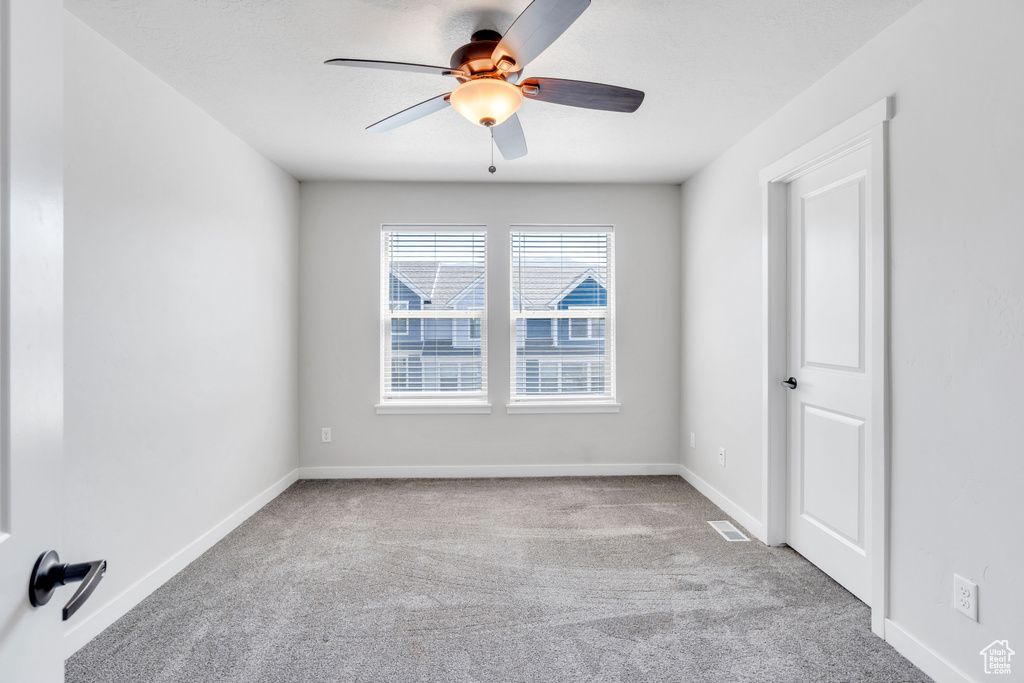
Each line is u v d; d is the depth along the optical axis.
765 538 2.71
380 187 3.91
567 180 3.88
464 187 3.94
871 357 1.96
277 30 1.93
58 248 0.66
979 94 1.51
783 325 2.67
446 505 3.31
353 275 3.91
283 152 3.24
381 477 3.93
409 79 2.31
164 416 2.31
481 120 1.95
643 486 3.71
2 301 0.57
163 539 2.30
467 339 4.02
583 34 1.97
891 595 1.84
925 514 1.70
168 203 2.34
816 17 1.83
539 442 3.98
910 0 1.71
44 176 0.63
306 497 3.46
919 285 1.72
